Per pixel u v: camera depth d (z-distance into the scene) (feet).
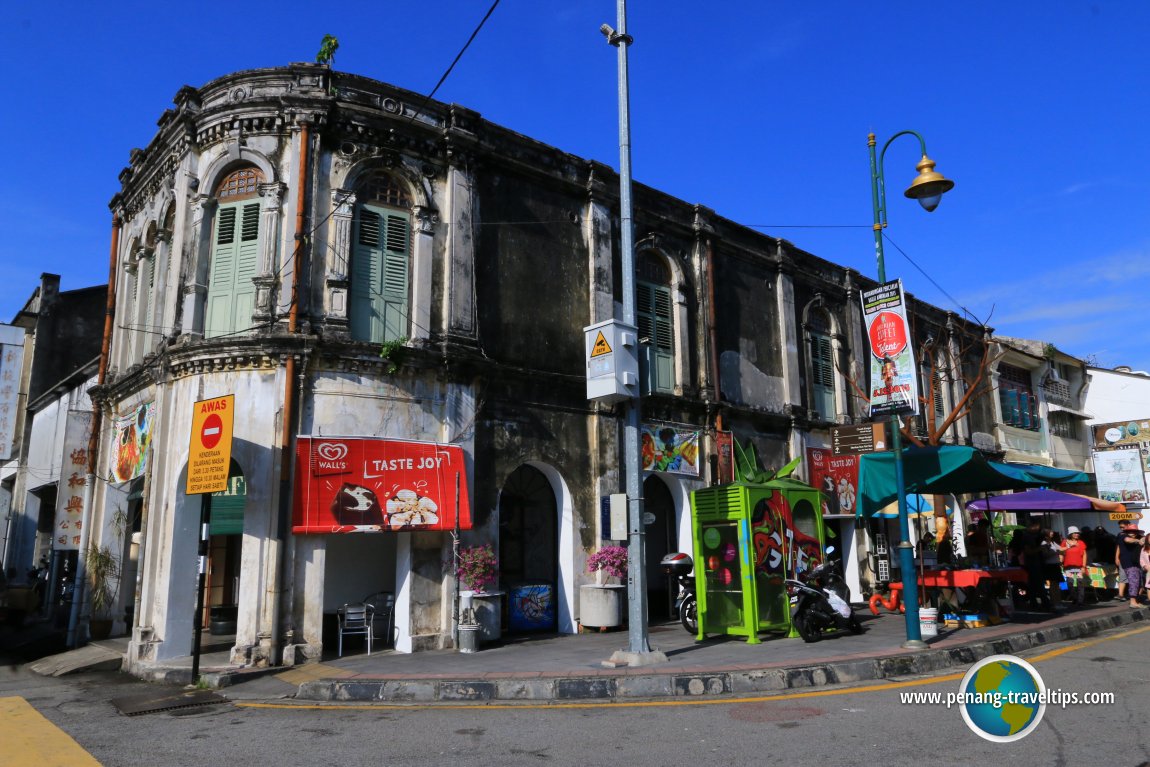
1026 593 55.62
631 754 20.44
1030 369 104.53
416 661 36.50
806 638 37.45
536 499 50.93
